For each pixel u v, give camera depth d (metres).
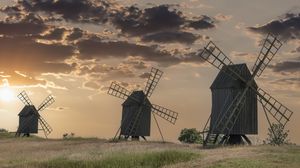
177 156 29.41
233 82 43.53
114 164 28.19
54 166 29.22
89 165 28.38
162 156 29.36
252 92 44.03
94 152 35.62
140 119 61.03
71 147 49.84
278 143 41.88
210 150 34.34
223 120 43.16
